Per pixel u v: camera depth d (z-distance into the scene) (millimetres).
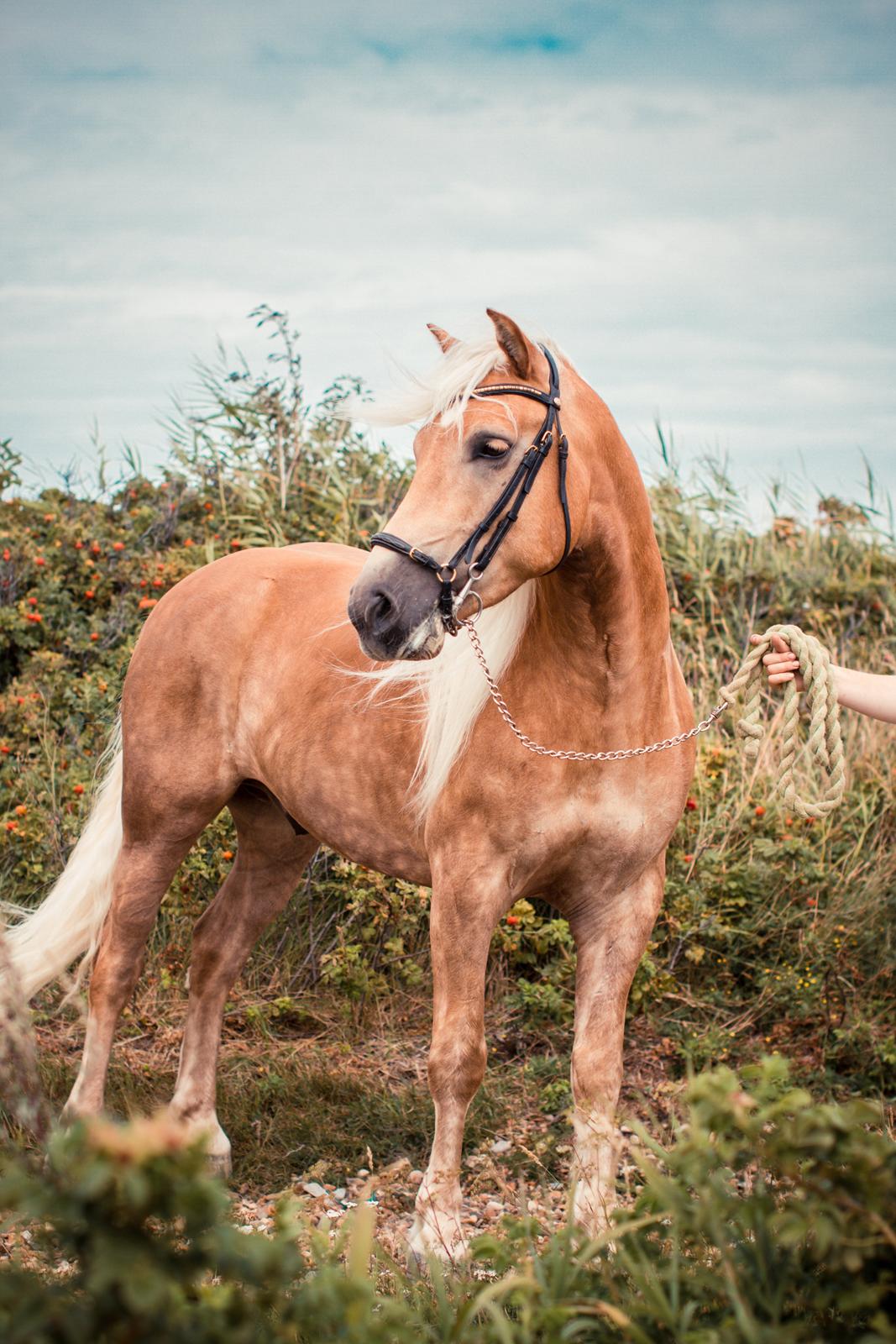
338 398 7516
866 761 5883
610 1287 1967
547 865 3170
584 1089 3164
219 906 4195
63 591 6277
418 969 4789
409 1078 4414
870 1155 1690
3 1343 1380
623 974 3252
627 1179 2953
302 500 7234
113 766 4203
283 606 3998
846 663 6848
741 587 7395
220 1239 1458
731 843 5332
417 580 2719
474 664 3096
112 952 4000
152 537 6785
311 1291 1603
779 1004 4730
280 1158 3838
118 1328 1389
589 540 2936
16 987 2031
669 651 3271
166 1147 1375
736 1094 1783
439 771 3146
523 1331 1817
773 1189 1917
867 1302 1671
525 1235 2076
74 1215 1363
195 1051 4020
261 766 3943
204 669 4020
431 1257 2193
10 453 7141
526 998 4680
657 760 3150
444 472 2779
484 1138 3949
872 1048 4352
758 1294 1794
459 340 2996
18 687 5719
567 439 2852
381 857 3637
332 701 3672
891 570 7895
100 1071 3900
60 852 4961
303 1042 4570
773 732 5836
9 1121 2781
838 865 5254
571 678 3037
